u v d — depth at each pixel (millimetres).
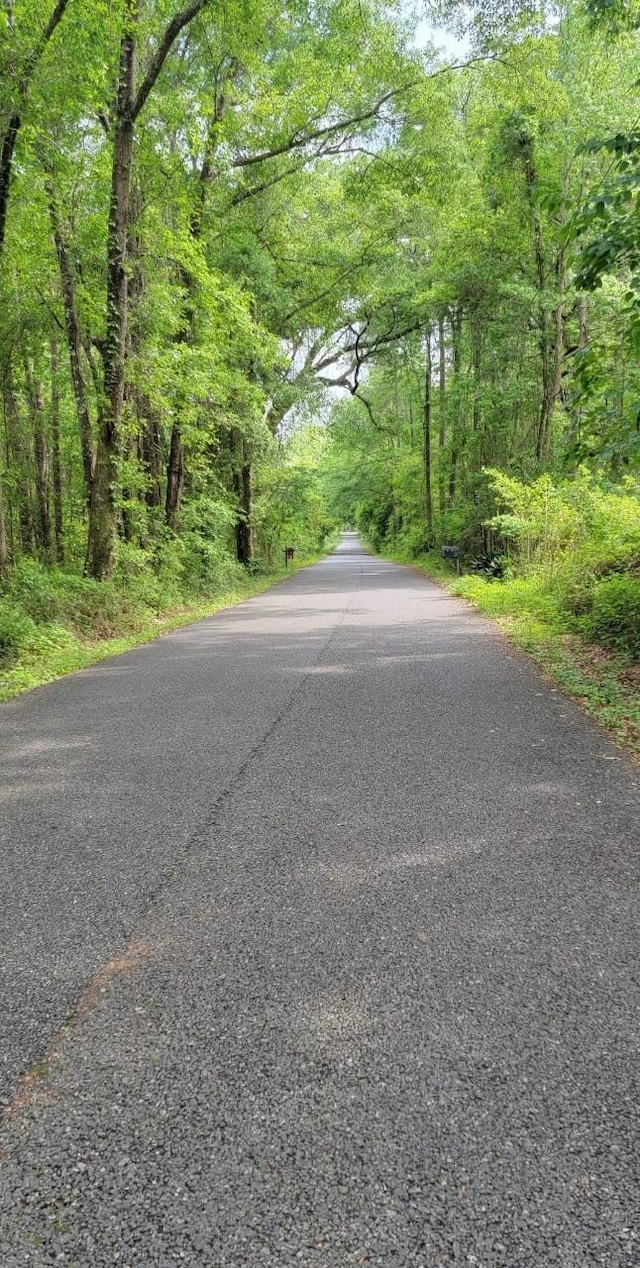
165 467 18391
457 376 25016
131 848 3189
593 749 4512
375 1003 2080
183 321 13984
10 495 18359
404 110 16672
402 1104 1699
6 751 4738
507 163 18125
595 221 5668
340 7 14758
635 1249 1338
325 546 54969
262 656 8289
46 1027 2014
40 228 11781
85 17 9258
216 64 14398
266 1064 1844
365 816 3479
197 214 14875
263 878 2875
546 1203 1436
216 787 3932
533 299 18297
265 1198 1461
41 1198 1475
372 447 41656
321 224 21688
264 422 20312
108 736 5027
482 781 3938
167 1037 1958
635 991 2121
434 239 22656
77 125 11688
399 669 7262
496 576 17516
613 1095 1718
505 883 2799
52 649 8602
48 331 15188
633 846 3121
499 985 2154
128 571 13477
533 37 14172
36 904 2713
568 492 12641
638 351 6184
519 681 6590
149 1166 1544
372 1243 1360
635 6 7195
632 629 7691
